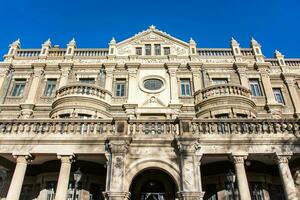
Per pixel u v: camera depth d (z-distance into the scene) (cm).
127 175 1248
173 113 2055
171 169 1268
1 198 1547
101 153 1310
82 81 2302
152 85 2262
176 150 1309
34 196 1609
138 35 2573
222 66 2345
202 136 1333
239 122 1380
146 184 1612
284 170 1256
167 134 1345
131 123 1391
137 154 1300
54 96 2191
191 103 2131
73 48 2488
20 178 1266
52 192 1564
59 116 1903
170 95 2180
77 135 1351
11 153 1319
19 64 2381
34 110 2108
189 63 2322
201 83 2264
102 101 1992
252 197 1550
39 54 2484
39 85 2262
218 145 1322
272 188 1620
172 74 2286
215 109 1891
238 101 1919
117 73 2317
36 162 1580
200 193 1174
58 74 2320
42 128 1384
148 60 2403
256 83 2297
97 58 2423
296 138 1327
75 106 1903
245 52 2497
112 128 1383
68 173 1279
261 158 1418
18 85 2305
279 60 2448
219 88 2011
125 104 2078
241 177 1242
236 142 1323
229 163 1577
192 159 1255
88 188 1572
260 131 1358
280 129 1364
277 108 2098
